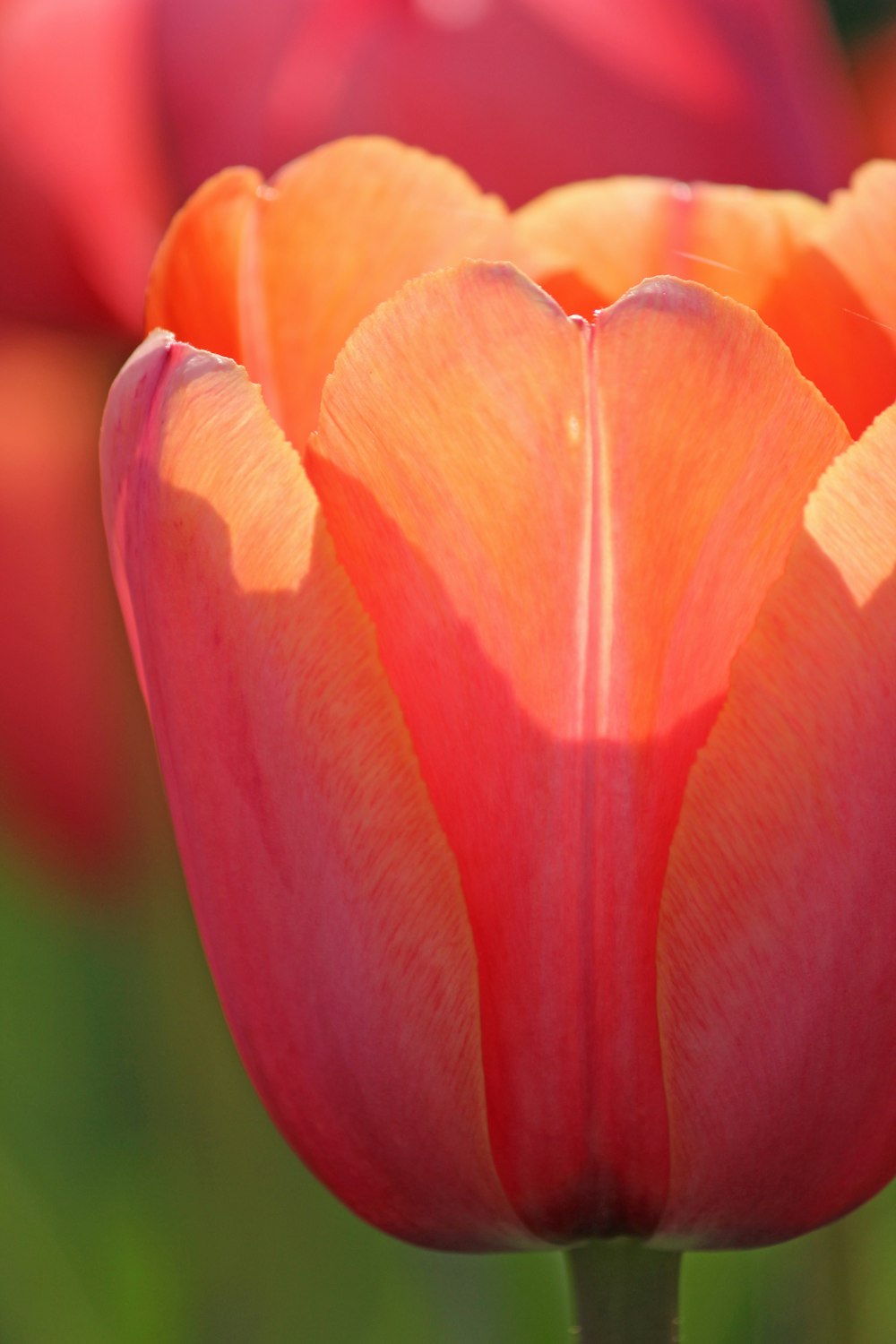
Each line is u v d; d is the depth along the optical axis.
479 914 0.26
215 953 0.27
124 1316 0.35
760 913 0.25
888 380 0.27
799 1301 0.33
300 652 0.25
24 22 0.36
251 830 0.26
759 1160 0.26
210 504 0.25
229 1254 0.36
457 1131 0.26
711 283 0.28
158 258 0.27
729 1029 0.25
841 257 0.27
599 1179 0.26
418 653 0.25
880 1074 0.26
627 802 0.25
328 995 0.26
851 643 0.25
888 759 0.25
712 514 0.25
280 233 0.27
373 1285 0.36
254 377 0.27
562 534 0.25
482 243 0.28
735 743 0.25
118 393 0.26
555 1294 0.34
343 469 0.25
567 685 0.25
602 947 0.26
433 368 0.25
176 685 0.26
